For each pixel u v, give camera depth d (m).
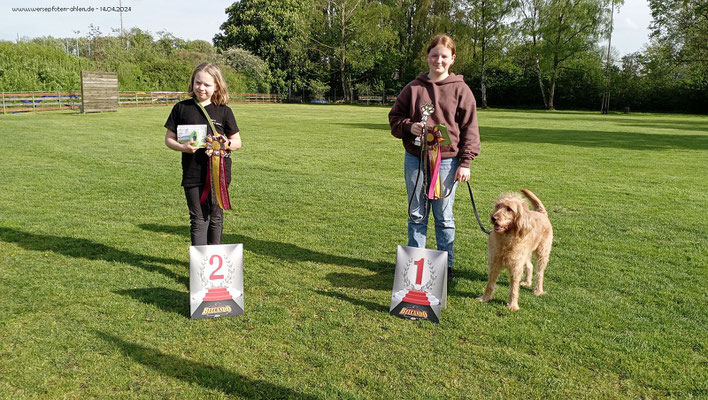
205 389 2.67
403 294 3.67
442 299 3.58
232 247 3.60
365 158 11.81
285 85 55.09
